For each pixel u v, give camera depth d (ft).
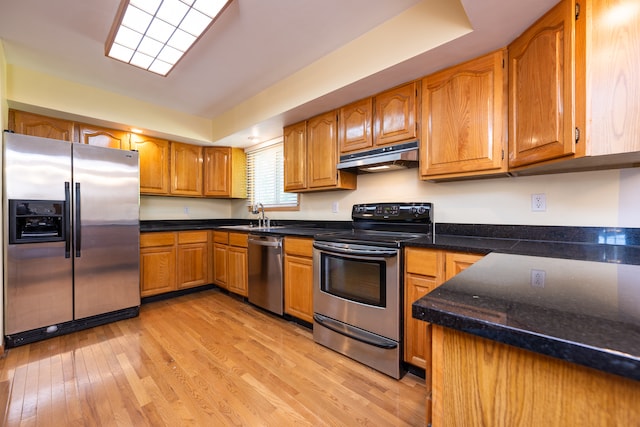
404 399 4.93
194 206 13.35
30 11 5.65
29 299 7.05
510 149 5.16
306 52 7.07
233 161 13.05
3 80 6.91
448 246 5.02
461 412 1.79
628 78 3.52
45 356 6.32
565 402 1.44
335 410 4.65
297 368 5.88
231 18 5.80
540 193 5.58
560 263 3.19
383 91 6.99
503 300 1.87
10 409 4.60
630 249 4.31
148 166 10.87
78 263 7.81
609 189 4.88
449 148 5.90
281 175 11.71
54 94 8.21
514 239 5.83
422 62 5.71
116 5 5.51
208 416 4.49
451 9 5.04
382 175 8.18
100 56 7.26
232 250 10.50
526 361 1.56
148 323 8.23
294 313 7.98
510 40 5.06
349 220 9.02
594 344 1.24
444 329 1.85
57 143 7.48
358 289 6.19
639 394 1.26
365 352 5.99
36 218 7.38
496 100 5.32
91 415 4.49
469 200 6.51
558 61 4.14
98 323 8.09
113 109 9.35
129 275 8.70
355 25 6.05
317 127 8.64
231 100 10.03
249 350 6.61
